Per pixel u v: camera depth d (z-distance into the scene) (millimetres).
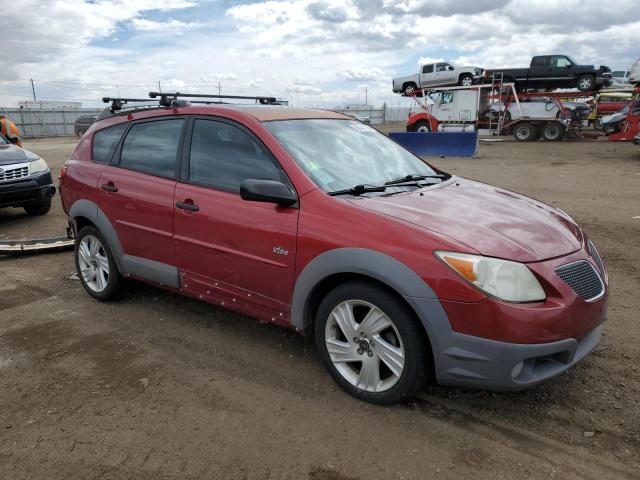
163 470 2607
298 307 3273
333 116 4277
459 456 2668
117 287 4656
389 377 3053
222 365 3641
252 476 2559
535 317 2619
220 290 3729
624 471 2545
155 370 3588
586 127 30609
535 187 11258
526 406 3080
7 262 6129
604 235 6832
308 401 3172
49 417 3062
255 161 3562
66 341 4051
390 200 3248
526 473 2543
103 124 4793
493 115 27203
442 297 2689
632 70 20344
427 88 27500
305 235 3152
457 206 3254
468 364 2709
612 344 3803
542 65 26828
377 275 2846
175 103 4148
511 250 2762
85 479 2557
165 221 3951
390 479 2521
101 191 4473
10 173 7770
